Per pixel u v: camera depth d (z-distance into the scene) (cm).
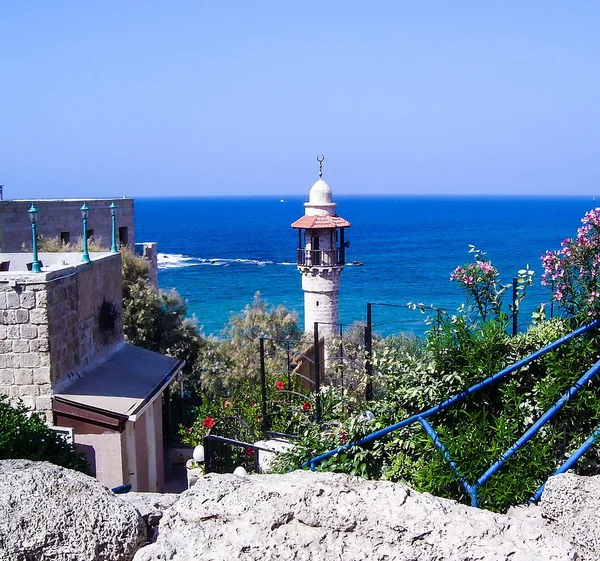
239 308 8512
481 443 503
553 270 562
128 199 4553
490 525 351
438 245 15938
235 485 390
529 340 582
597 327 541
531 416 534
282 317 2973
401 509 358
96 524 366
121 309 1988
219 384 2633
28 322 1452
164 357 2017
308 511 362
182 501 386
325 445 684
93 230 4094
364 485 386
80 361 1653
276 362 2475
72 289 1599
